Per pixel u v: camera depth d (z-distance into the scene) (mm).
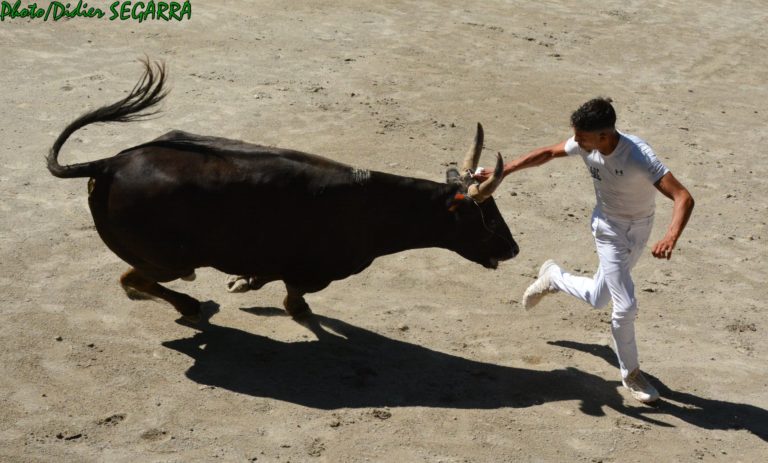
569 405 11812
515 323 13820
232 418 10773
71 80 21859
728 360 13320
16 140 18312
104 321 12602
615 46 30234
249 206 11266
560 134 21828
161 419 10609
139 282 12289
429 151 19953
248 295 13820
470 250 12477
